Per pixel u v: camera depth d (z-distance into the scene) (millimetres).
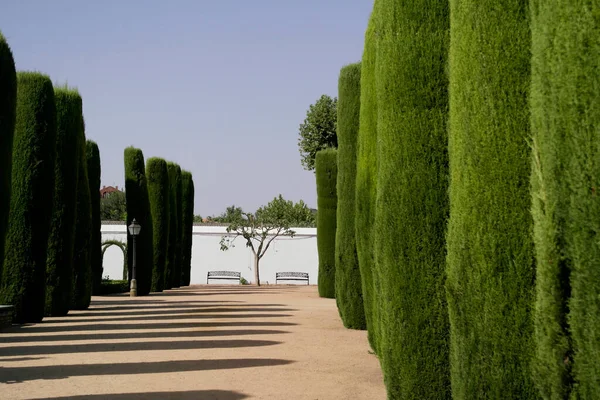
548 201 3781
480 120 4941
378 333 7691
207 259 40938
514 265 4668
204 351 10883
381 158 6555
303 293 28312
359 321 13984
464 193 5062
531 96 4160
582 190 3484
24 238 15219
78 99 17562
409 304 6082
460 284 5039
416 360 5980
